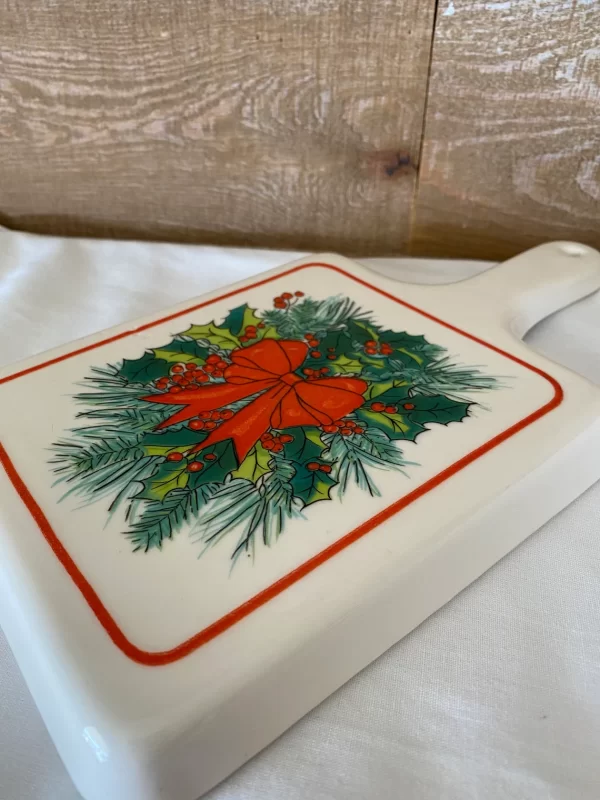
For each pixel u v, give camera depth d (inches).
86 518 13.1
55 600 11.6
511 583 14.2
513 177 23.8
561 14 20.4
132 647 10.9
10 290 22.4
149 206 25.7
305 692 11.7
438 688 12.4
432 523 13.1
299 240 26.0
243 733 11.0
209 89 22.8
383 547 12.6
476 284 20.3
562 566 14.5
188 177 24.8
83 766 10.4
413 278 23.6
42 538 12.7
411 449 14.6
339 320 19.0
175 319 18.9
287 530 12.8
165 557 12.3
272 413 15.6
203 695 10.4
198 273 23.9
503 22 20.7
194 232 26.0
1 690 12.4
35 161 24.7
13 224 26.0
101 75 22.6
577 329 21.2
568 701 12.2
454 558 13.3
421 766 11.4
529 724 11.9
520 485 14.1
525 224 24.8
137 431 15.1
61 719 10.5
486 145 23.2
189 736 10.2
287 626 11.3
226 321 18.9
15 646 11.9
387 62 21.9
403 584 12.5
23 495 13.6
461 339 18.2
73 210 25.9
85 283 23.1
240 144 23.9
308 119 23.2
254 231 25.9
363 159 23.9
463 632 13.3
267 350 17.8
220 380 16.7
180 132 23.8
